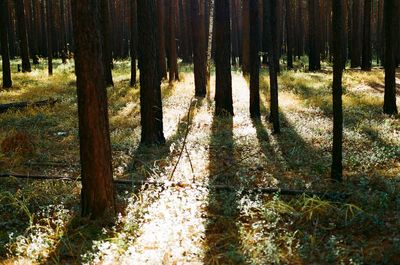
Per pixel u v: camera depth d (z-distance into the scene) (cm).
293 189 826
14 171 1007
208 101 1945
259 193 814
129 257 585
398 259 557
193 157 1074
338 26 827
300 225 681
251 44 1555
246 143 1198
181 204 746
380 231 648
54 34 5212
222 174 934
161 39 2644
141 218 725
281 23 4656
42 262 600
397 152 1060
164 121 1548
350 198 761
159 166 1016
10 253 629
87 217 714
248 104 1852
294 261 571
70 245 629
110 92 2195
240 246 611
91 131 699
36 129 1446
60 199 827
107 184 718
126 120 1560
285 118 1544
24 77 2845
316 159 1027
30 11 4362
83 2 662
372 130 1307
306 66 3747
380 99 1886
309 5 3288
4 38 2406
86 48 675
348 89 2178
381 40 4088
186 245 608
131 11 2352
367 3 3077
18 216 767
